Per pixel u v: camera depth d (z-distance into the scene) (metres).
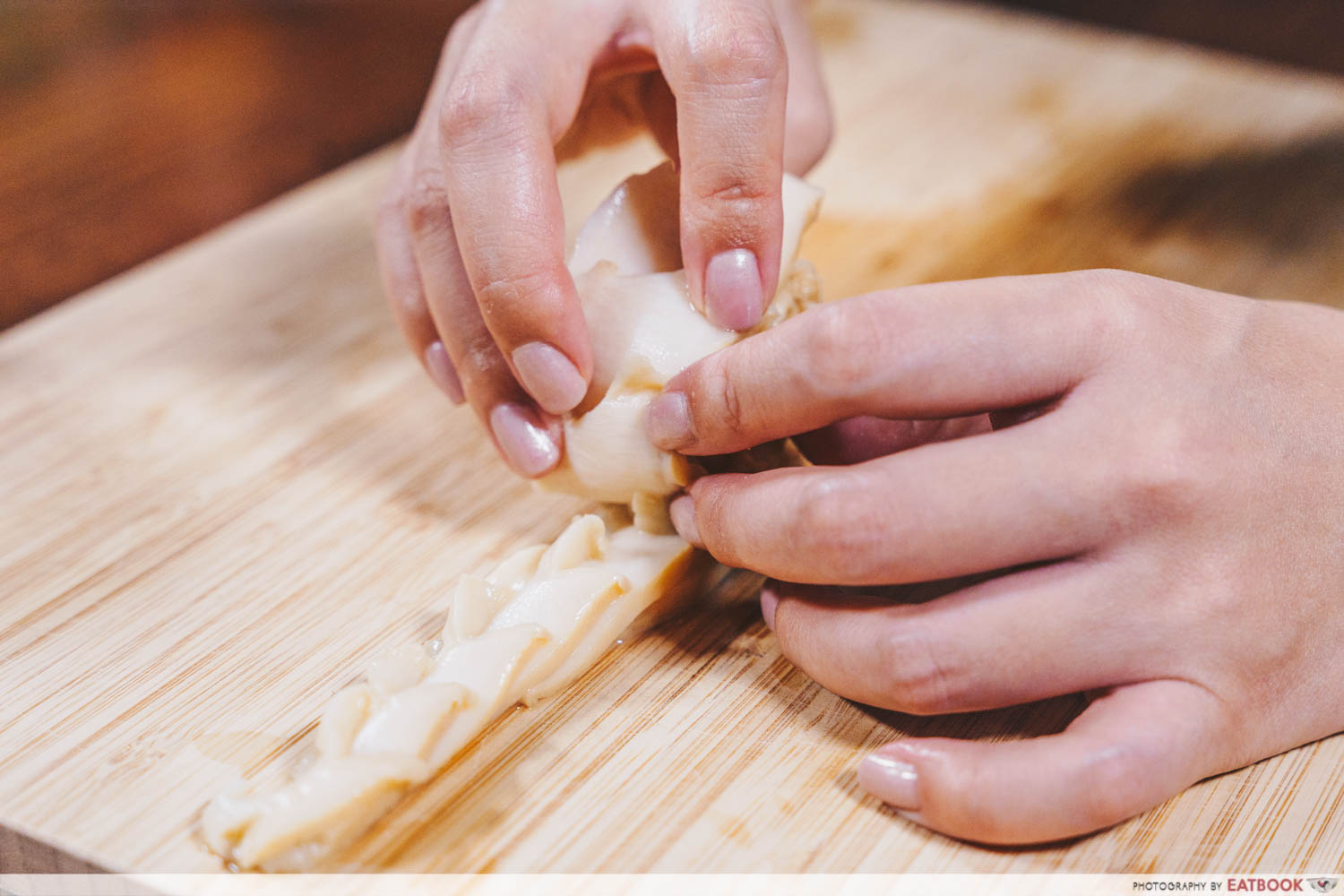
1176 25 0.83
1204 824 0.34
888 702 0.35
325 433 0.47
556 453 0.39
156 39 0.84
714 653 0.39
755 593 0.40
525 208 0.37
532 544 0.42
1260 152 0.63
